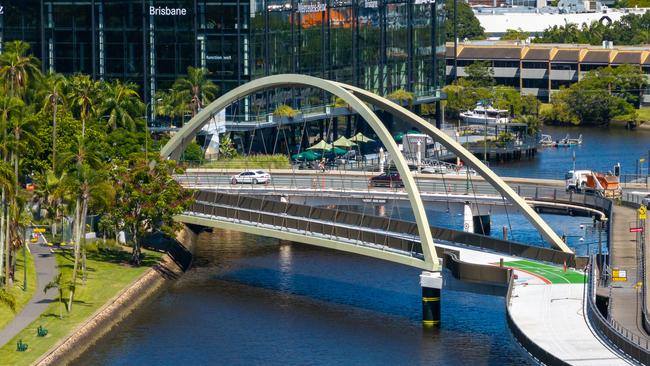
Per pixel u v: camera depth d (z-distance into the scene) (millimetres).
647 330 188875
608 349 179250
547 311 196250
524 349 183625
